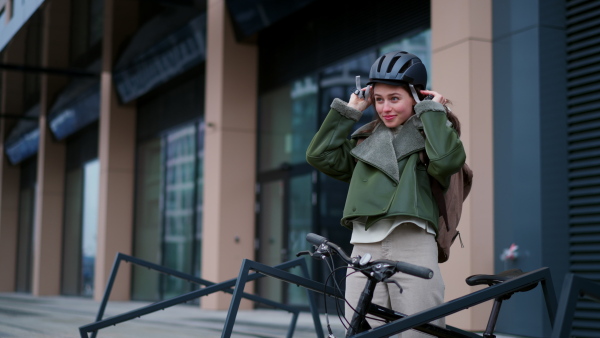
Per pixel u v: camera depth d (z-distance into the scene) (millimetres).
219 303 11109
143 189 15680
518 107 6367
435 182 2439
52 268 20297
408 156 2426
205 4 11531
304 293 10141
